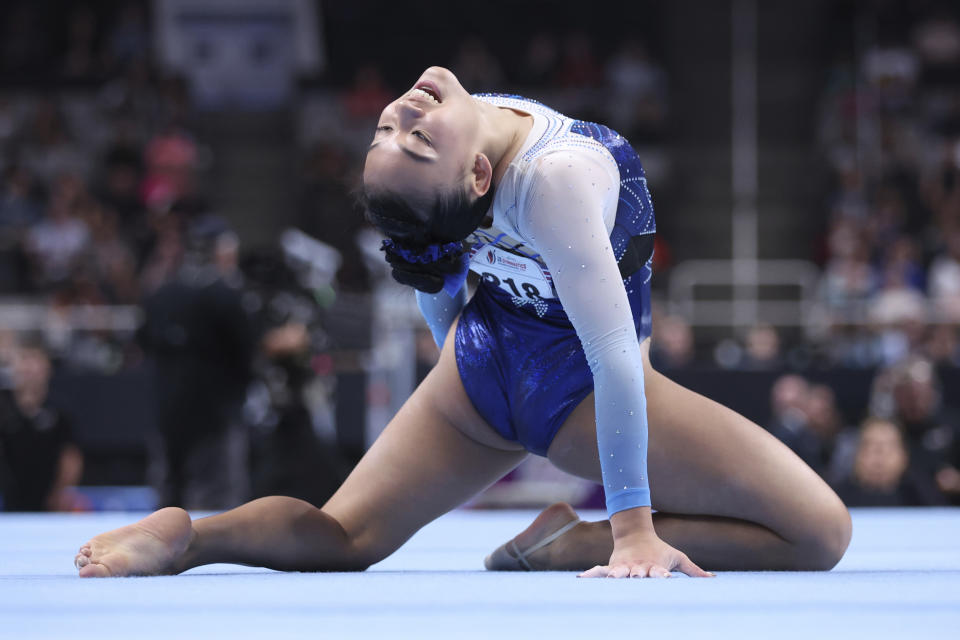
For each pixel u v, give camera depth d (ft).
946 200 77.00
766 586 11.90
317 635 8.50
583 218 13.51
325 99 92.58
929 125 84.38
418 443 15.87
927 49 89.40
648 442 14.83
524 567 15.87
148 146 85.87
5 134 86.38
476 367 15.64
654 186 85.92
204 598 10.82
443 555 19.60
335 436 41.39
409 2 100.22
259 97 99.19
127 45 95.04
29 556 18.10
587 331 13.52
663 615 9.58
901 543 21.93
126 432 45.50
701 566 15.01
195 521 14.39
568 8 99.55
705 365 49.24
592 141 14.40
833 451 40.81
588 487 43.42
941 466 38.60
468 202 13.65
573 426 15.12
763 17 92.68
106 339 51.47
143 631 8.69
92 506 44.96
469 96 14.10
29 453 42.98
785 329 63.31
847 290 62.23
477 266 15.44
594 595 11.00
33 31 96.12
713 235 83.97
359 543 15.51
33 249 71.15
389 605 10.30
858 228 71.51
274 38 99.19
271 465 35.12
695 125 90.68
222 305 38.19
